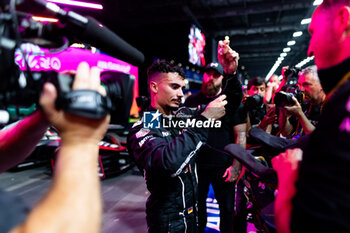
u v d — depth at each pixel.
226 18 12.23
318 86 1.62
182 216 1.26
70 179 0.37
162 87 1.31
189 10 9.62
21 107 0.40
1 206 0.31
